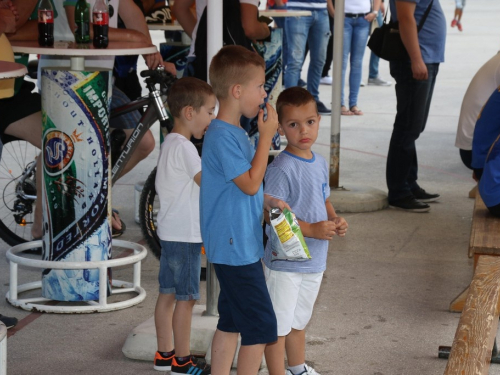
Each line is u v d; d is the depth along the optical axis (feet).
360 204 21.81
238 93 10.25
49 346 13.24
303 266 10.93
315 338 13.73
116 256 17.97
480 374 8.41
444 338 13.85
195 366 12.10
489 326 9.68
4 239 18.03
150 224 16.43
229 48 10.44
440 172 26.35
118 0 16.55
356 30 35.47
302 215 10.98
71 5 14.99
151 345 12.74
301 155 11.07
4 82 11.49
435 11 20.93
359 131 32.99
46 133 14.51
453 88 44.06
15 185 20.75
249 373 10.54
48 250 14.92
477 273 11.88
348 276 16.87
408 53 20.70
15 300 14.89
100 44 13.96
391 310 15.06
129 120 17.44
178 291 11.94
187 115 12.27
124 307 14.92
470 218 21.39
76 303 15.14
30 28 14.90
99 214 14.71
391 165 22.06
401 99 21.48
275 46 21.21
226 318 10.78
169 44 21.89
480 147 16.46
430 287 16.31
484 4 119.65
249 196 10.32
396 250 18.69
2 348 9.00
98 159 14.55
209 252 10.41
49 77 14.21
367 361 12.89
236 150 10.11
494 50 62.80
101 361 12.74
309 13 24.49
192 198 11.94
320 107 35.63
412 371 12.57
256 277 10.36
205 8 16.31
